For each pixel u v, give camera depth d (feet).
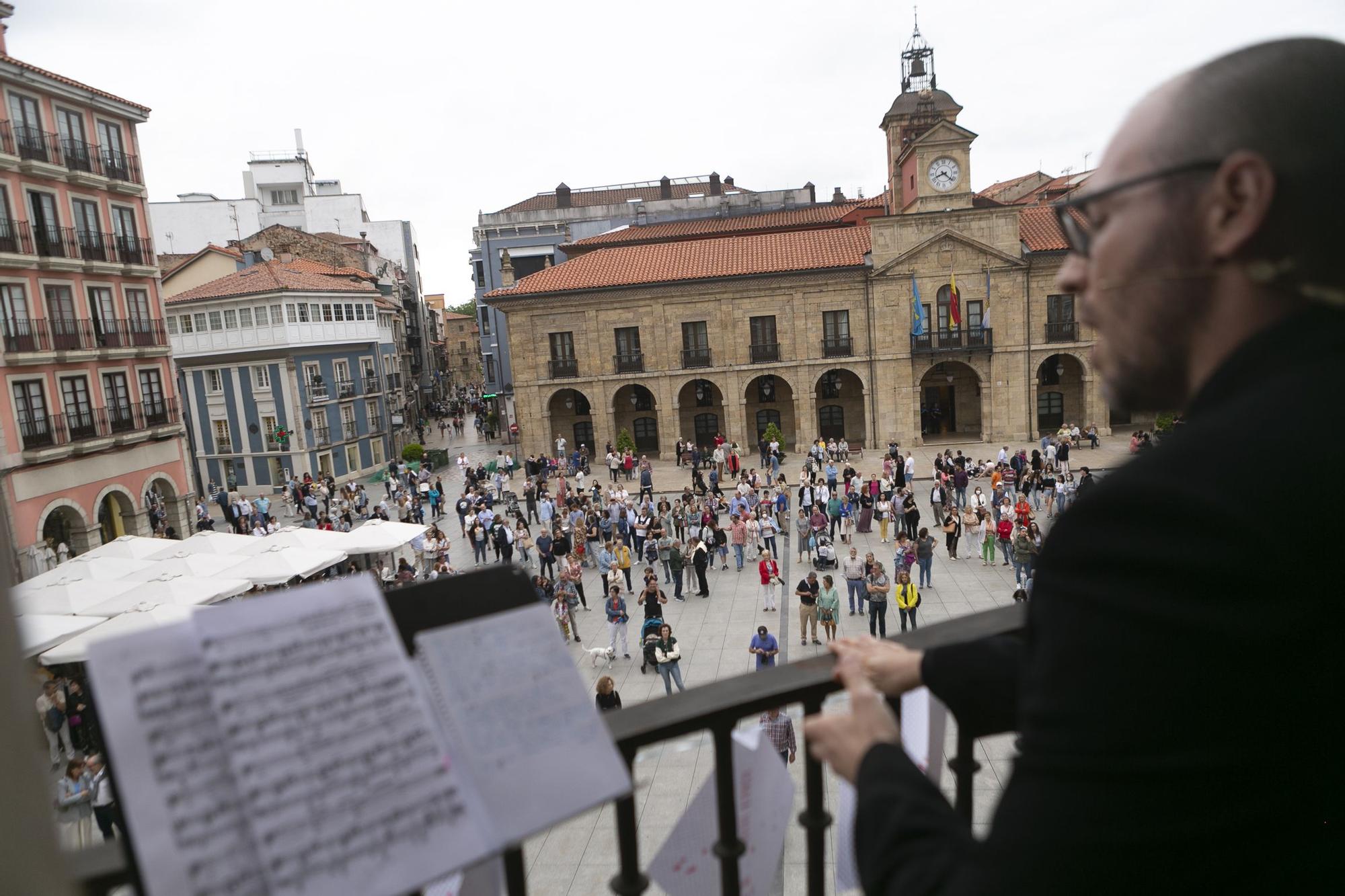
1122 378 4.00
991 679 5.32
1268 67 3.44
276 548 72.79
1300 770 2.98
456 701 4.20
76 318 110.01
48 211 107.04
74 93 109.29
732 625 69.72
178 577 63.46
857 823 4.17
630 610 76.07
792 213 215.10
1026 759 3.34
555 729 4.41
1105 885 2.93
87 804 41.34
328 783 3.62
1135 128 3.80
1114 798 2.97
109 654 3.41
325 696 3.76
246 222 267.39
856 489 107.45
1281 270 3.32
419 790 3.82
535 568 94.12
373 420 191.21
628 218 243.40
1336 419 3.11
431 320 409.28
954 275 156.15
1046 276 155.43
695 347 166.09
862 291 159.43
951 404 174.50
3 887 2.32
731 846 5.75
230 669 3.60
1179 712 2.94
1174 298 3.56
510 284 197.98
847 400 172.86
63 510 109.29
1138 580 3.15
